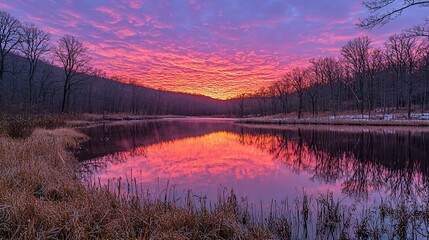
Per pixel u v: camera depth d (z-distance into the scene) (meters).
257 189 8.97
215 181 9.98
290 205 7.18
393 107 51.12
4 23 31.56
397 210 6.18
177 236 4.33
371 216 6.25
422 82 44.84
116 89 79.94
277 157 15.57
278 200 7.75
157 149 18.27
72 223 4.28
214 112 140.00
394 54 46.53
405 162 13.64
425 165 12.90
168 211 5.49
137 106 91.12
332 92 55.97
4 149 9.02
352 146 19.17
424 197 7.91
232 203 6.34
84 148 17.11
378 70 52.75
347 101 62.53
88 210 4.84
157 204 5.60
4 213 4.40
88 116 48.00
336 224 5.82
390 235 5.23
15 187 5.92
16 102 37.69
